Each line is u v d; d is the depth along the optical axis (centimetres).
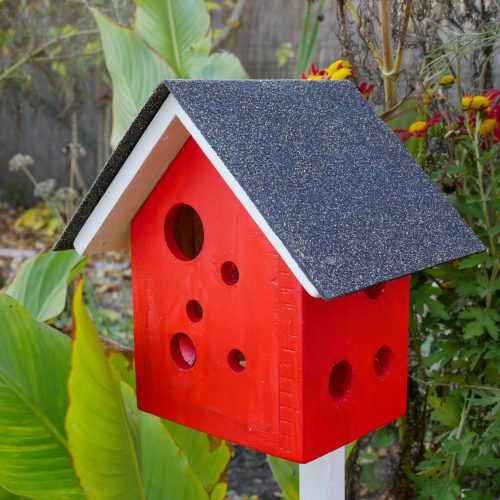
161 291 133
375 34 160
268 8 344
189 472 141
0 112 411
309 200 123
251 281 126
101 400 129
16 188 426
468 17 155
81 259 159
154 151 127
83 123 398
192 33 180
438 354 148
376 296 133
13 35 283
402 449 163
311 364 124
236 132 124
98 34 273
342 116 132
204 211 128
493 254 144
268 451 127
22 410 133
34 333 134
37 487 134
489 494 148
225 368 129
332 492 134
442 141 155
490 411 152
